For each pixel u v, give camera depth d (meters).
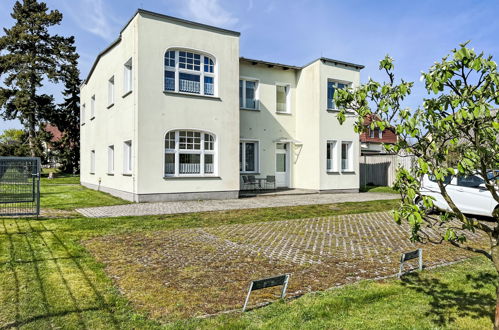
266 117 18.97
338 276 5.23
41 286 4.54
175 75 14.31
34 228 8.24
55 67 33.44
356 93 3.22
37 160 9.73
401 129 2.79
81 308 3.91
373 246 7.13
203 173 14.87
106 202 13.54
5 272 5.06
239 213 11.07
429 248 7.00
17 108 31.14
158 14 13.80
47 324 3.54
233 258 6.11
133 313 3.82
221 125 15.16
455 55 2.56
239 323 3.59
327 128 18.48
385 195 17.41
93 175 20.58
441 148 2.95
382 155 21.91
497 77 2.46
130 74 15.01
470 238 8.00
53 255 6.02
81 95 24.77
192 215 10.59
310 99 18.84
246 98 18.59
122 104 15.06
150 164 13.57
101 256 6.10
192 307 4.02
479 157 2.69
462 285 4.85
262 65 18.84
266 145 18.97
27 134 33.88
